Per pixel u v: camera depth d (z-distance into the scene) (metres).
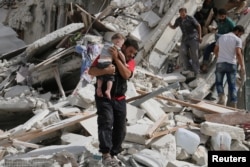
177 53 17.11
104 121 9.05
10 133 11.69
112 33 16.89
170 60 16.97
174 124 12.34
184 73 16.20
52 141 11.58
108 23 17.22
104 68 8.87
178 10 16.98
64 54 16.03
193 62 15.94
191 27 15.86
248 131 12.02
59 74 16.30
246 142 11.48
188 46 16.03
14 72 17.42
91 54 15.30
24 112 15.16
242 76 14.59
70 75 16.52
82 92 13.00
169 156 10.49
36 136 11.20
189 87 15.73
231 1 18.34
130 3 17.84
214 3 19.39
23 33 25.44
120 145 9.48
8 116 15.39
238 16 18.05
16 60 18.00
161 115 12.36
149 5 17.97
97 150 10.07
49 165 9.01
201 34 17.28
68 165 9.05
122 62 8.98
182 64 16.64
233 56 14.25
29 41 25.12
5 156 10.18
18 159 9.12
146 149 10.45
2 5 26.67
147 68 16.44
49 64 16.30
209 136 11.46
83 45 15.90
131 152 10.48
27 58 17.81
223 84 15.39
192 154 10.77
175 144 10.77
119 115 9.25
